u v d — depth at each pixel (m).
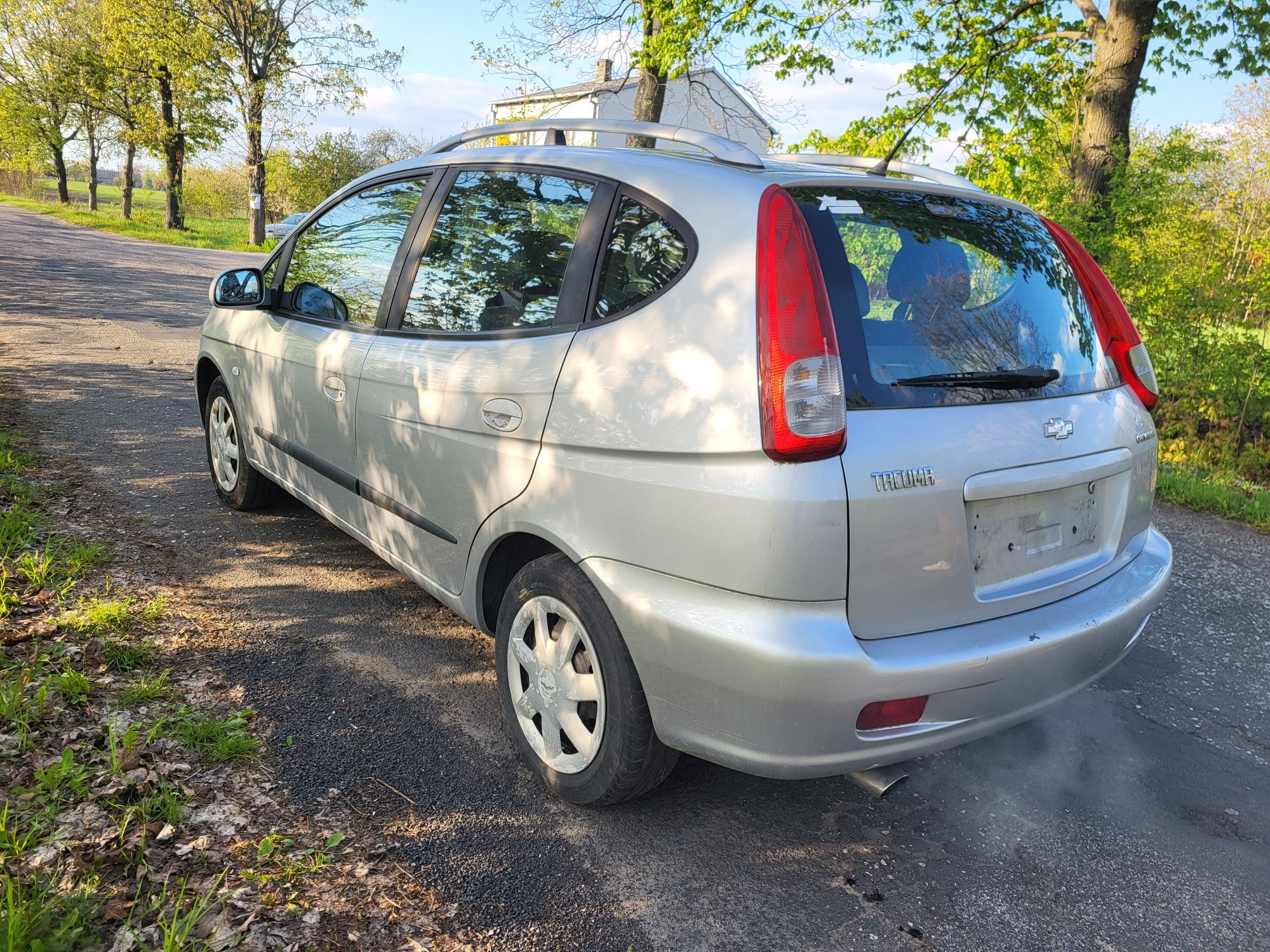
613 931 2.11
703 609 2.07
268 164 37.03
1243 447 8.09
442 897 2.16
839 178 2.39
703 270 2.18
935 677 2.05
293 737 2.78
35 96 48.31
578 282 2.51
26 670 2.81
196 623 3.46
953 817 2.69
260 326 4.18
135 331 10.64
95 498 4.71
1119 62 9.80
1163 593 2.71
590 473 2.31
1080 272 2.82
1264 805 2.84
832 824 2.60
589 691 2.42
